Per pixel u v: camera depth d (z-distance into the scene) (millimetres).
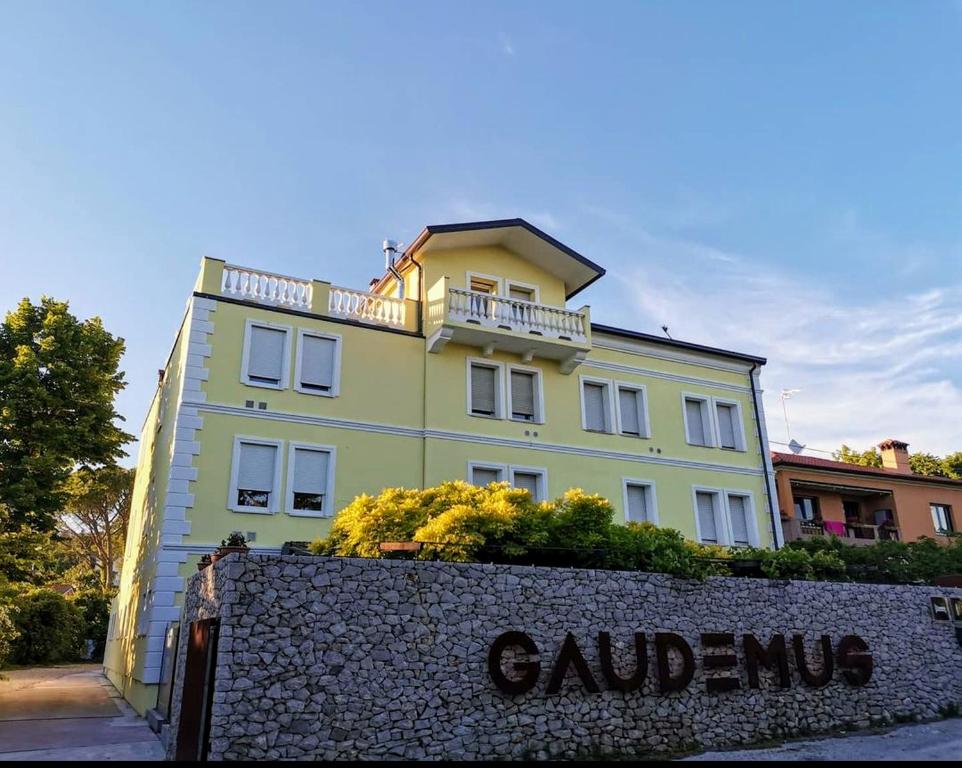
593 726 12188
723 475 25516
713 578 14711
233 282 19344
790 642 15039
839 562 17781
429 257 22609
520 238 23406
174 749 11781
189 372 18000
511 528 13789
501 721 11477
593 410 24016
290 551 16375
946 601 17797
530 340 22016
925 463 50125
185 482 17219
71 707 18766
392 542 12719
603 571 13430
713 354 26562
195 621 11703
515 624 12227
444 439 20812
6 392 21688
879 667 16047
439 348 21281
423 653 11281
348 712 10422
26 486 20703
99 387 23406
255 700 9875
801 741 13766
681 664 13500
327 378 19891
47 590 38094
